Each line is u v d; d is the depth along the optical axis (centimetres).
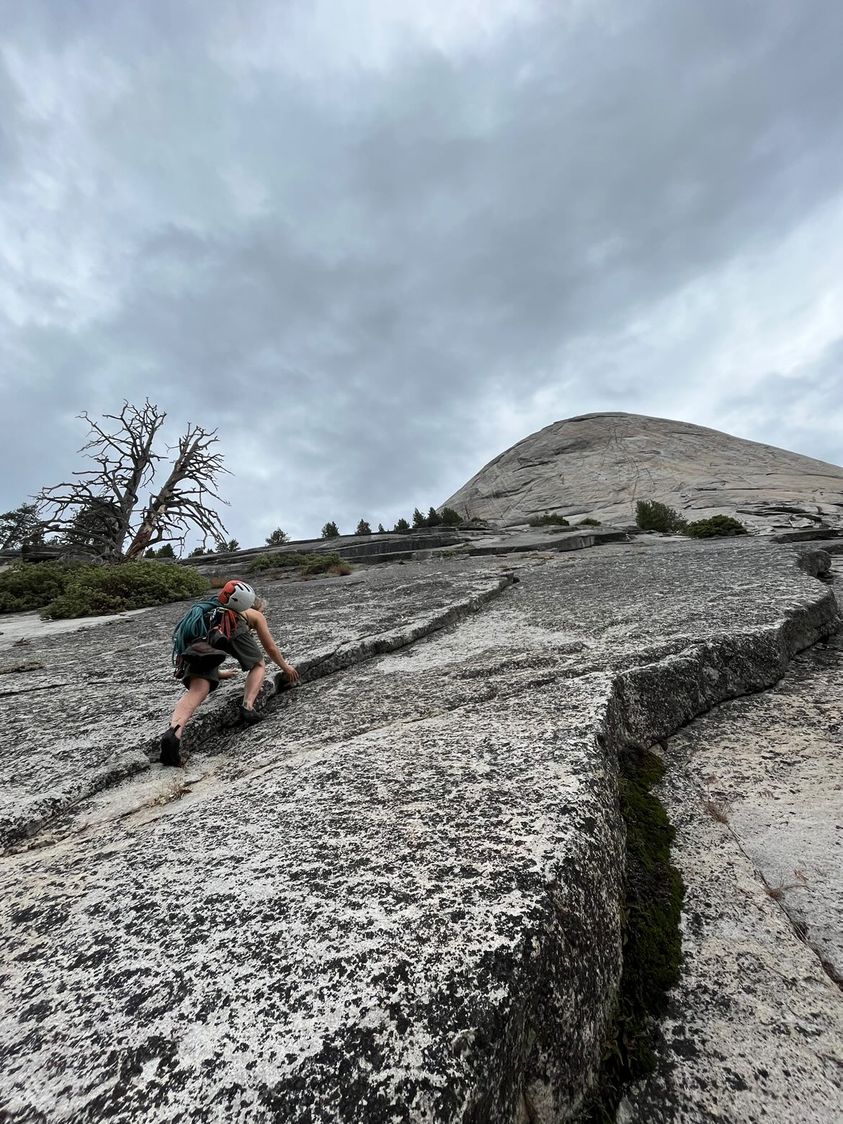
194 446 2691
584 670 380
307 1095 120
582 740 271
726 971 183
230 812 247
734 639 412
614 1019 168
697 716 367
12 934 183
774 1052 158
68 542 2506
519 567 1197
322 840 212
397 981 144
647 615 535
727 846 241
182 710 332
